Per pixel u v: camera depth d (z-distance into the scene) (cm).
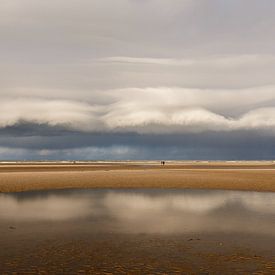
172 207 3042
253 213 2745
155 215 2647
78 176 6356
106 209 2938
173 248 1731
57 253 1639
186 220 2461
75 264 1476
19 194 3975
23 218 2527
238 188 4550
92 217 2562
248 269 1409
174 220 2458
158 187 4706
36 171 8600
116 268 1425
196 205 3153
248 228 2191
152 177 6119
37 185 4816
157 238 1934
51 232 2083
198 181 5369
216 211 2836
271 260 1527
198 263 1488
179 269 1410
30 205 3156
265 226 2248
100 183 5128
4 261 1515
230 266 1446
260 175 6700
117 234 2036
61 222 2388
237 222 2378
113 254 1628
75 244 1805
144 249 1712
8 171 8606
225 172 7931
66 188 4600
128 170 9225
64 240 1888
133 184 5034
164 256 1593
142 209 2941
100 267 1438
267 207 3036
